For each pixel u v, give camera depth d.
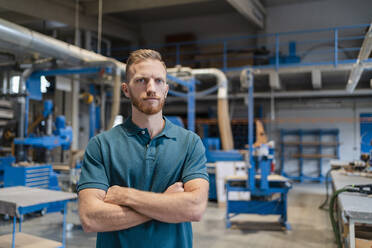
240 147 11.70
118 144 1.15
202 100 12.39
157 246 1.09
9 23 4.20
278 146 11.62
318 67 8.58
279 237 4.38
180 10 11.58
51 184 5.39
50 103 5.62
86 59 5.42
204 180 1.13
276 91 10.68
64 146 6.24
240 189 4.88
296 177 10.92
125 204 1.04
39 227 4.59
